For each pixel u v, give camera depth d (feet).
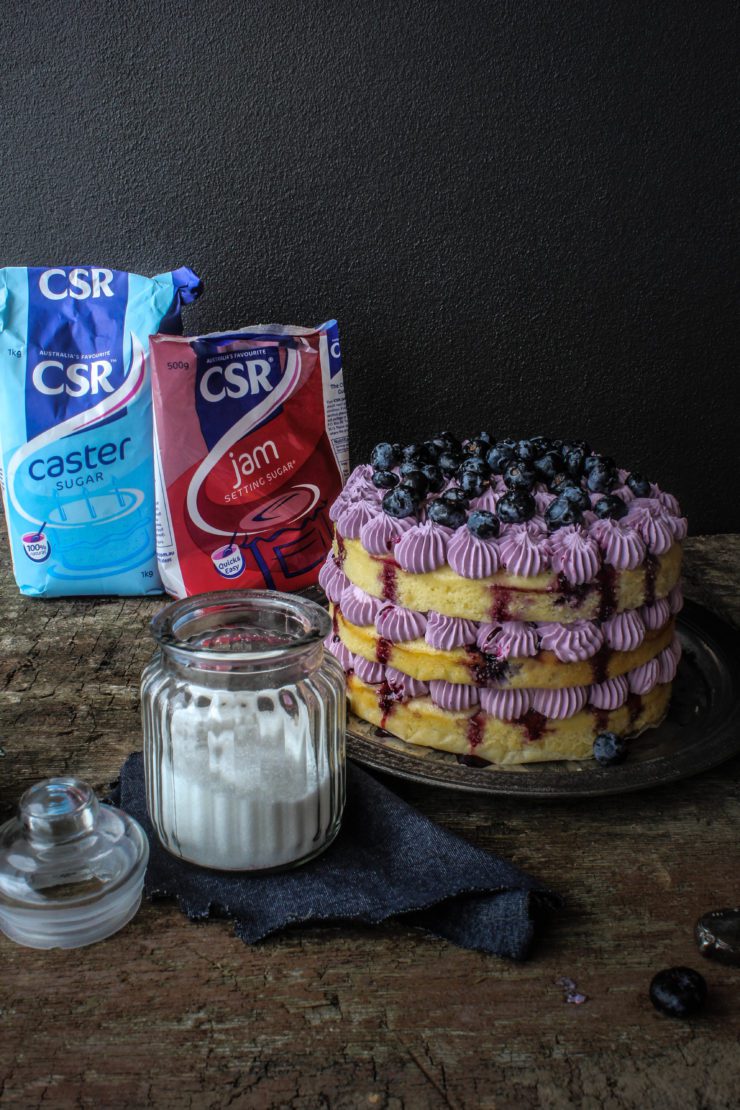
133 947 2.98
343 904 3.02
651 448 6.15
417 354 5.89
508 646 3.61
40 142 5.41
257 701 3.14
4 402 4.94
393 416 6.02
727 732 3.83
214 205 5.56
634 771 3.58
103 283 5.00
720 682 4.30
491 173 5.55
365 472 4.30
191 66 5.29
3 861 3.01
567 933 3.05
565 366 5.95
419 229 5.64
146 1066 2.59
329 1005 2.78
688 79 5.44
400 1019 2.73
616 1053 2.64
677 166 5.59
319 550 5.47
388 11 5.24
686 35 5.37
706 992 2.79
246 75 5.32
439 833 3.28
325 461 5.38
